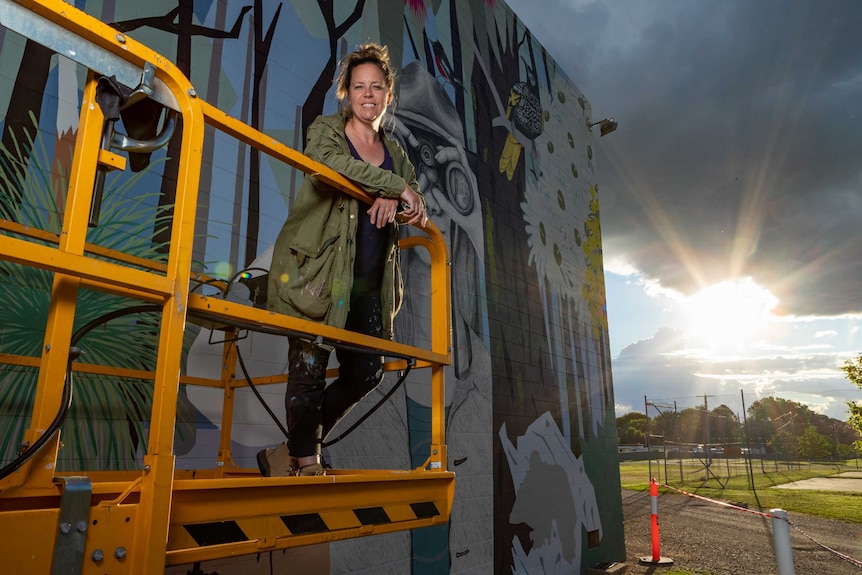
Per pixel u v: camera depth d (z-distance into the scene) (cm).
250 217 432
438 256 253
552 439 783
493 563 613
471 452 615
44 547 110
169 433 133
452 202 673
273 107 471
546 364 806
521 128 863
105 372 275
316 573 392
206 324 258
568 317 898
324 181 201
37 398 125
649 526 1303
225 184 420
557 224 916
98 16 364
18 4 122
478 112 764
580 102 1084
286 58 492
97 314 324
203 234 398
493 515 630
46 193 319
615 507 930
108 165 138
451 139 696
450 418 596
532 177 866
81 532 116
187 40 416
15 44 321
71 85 342
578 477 833
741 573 825
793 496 2061
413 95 646
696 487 2481
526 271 801
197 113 154
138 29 386
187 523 136
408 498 203
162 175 373
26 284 298
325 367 213
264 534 152
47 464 121
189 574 182
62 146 331
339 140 219
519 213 812
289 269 205
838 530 1268
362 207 230
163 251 363
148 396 340
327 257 205
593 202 1066
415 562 509
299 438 206
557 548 743
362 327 228
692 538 1131
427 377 573
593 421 913
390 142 256
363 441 487
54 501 124
